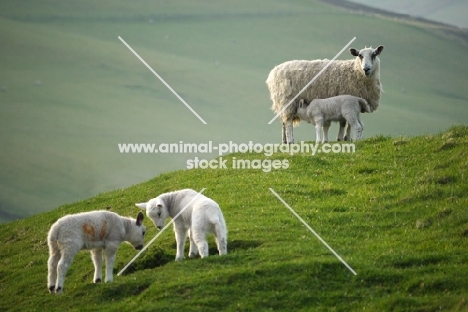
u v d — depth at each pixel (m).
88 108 129.38
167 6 180.62
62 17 170.88
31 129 119.12
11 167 102.62
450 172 23.20
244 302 16.06
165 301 16.31
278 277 16.80
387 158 25.83
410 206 21.50
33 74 143.38
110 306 16.80
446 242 18.58
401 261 17.44
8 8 171.75
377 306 15.48
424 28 160.38
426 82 131.75
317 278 16.73
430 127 108.69
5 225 29.86
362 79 27.20
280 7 176.88
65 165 105.00
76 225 17.44
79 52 154.75
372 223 20.67
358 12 171.88
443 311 14.88
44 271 21.84
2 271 22.95
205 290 16.53
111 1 182.62
